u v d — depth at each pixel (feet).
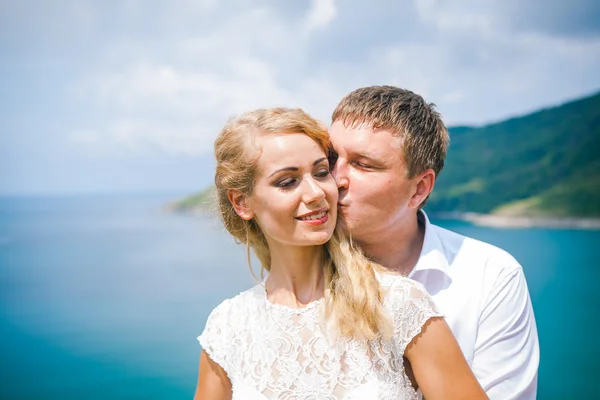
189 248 35.78
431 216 31.99
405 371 5.02
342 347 4.83
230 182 5.15
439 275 6.15
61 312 29.04
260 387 4.92
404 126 5.67
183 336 26.78
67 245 37.50
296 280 5.23
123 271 32.71
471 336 6.06
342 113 5.88
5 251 37.01
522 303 6.21
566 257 26.99
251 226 5.56
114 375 24.67
